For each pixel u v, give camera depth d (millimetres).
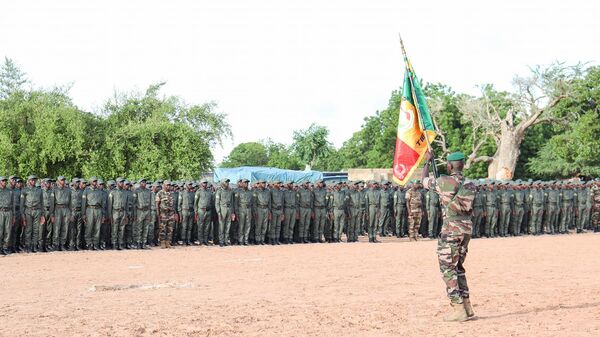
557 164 57219
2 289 12602
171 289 12453
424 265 16641
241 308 10172
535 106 54812
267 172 36781
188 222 23922
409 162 11516
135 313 9789
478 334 8016
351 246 23312
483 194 29453
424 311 9812
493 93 66562
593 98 51688
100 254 19969
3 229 20328
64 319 9336
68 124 37125
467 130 63406
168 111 41781
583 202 32750
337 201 26000
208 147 41875
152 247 22906
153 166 38688
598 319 8906
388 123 72688
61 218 21328
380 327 8609
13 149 36125
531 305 10266
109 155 38500
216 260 18031
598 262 17469
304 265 16672
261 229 24359
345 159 82750
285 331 8422
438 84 68000
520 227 31125
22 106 37312
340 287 12656
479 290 12164
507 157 55531
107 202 22094
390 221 29047
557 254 19891
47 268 16219
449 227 8992
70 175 37656
